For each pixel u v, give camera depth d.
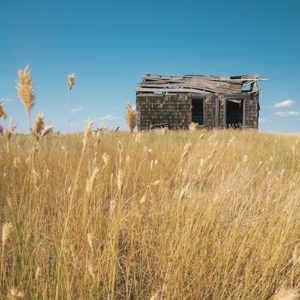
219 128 22.50
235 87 23.31
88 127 2.13
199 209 2.65
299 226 2.66
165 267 2.29
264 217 2.75
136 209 2.72
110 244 2.04
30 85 2.14
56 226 2.42
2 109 2.93
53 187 3.17
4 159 3.44
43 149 4.37
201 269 2.18
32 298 1.73
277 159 5.70
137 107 22.73
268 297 2.13
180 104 22.73
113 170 3.82
